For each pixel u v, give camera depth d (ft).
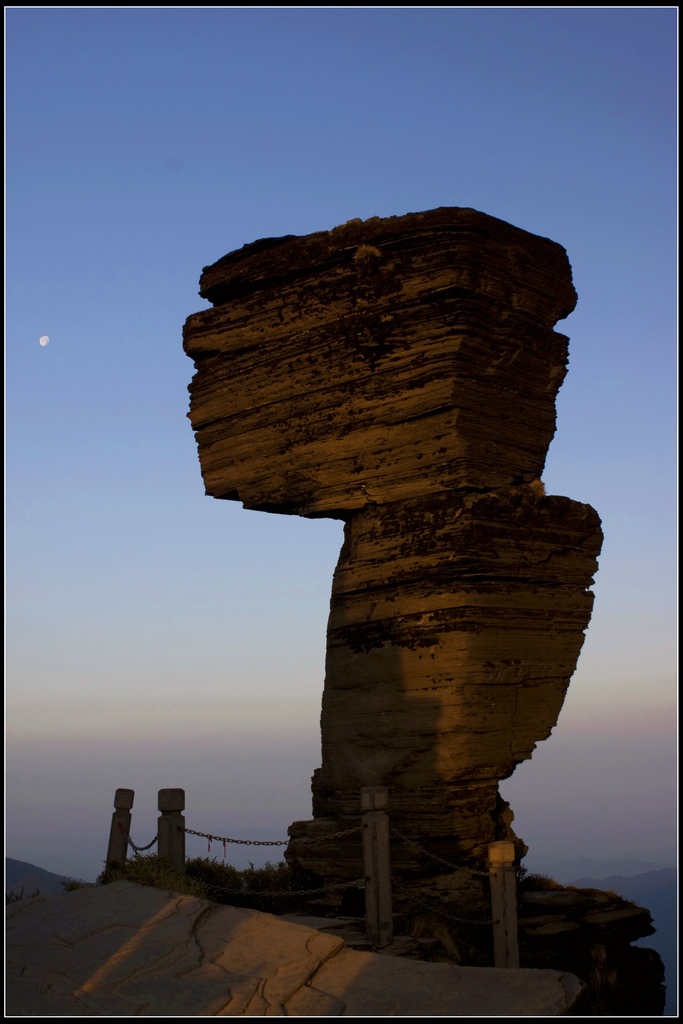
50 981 39.11
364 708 58.13
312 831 59.16
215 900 55.01
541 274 59.88
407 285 57.11
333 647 60.44
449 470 56.24
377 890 47.34
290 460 61.87
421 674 55.83
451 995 38.09
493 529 56.13
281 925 44.09
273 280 62.18
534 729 57.52
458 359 55.88
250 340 63.41
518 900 55.88
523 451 59.26
